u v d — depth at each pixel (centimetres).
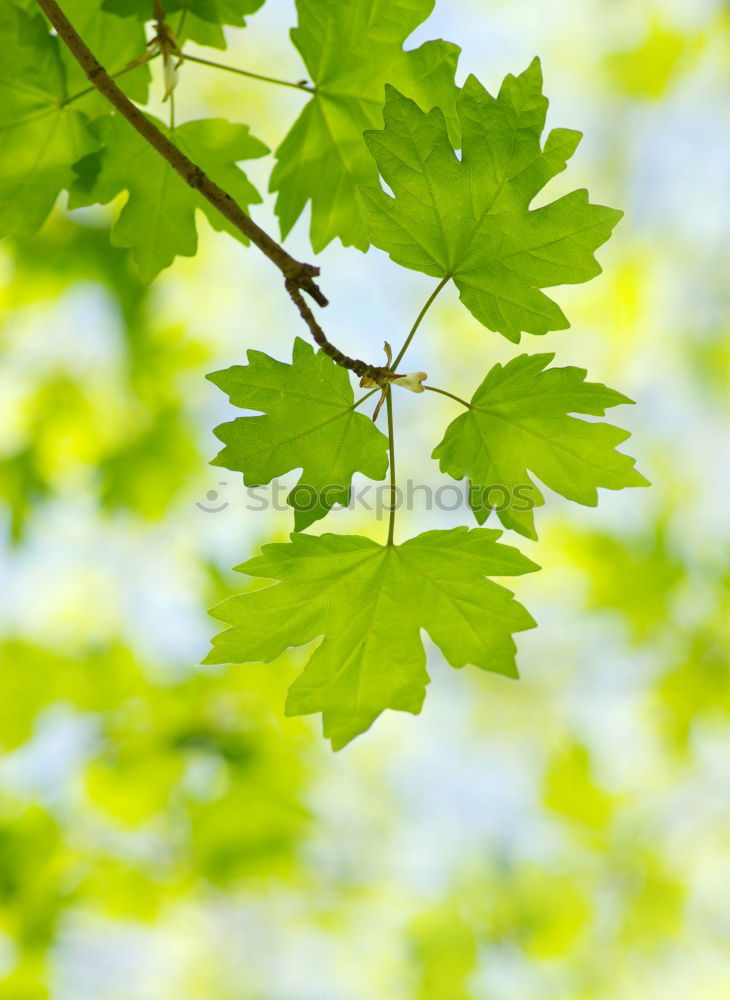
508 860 535
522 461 163
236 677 386
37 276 400
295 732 396
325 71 184
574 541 420
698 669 402
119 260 401
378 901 564
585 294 586
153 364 431
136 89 194
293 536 161
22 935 386
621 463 161
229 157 194
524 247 157
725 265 595
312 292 151
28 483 436
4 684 377
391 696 175
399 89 185
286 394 158
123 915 401
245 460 159
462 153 153
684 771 538
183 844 397
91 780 381
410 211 155
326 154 194
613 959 529
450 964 505
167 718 381
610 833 507
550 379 160
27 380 437
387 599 169
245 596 163
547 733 642
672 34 530
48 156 192
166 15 187
